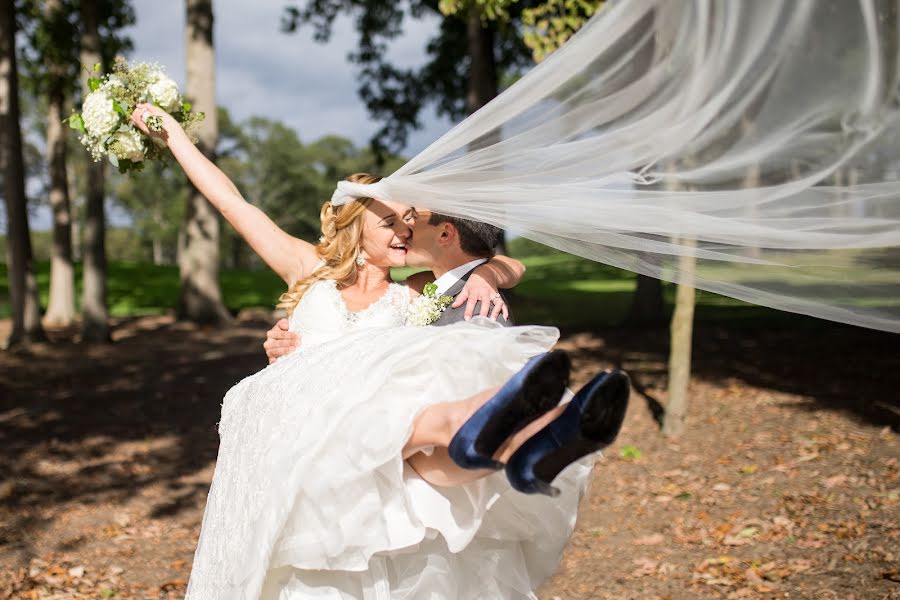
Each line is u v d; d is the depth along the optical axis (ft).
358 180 9.16
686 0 7.20
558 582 16.56
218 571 8.25
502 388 6.62
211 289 58.90
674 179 7.62
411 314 9.02
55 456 28.35
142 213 245.04
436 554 8.16
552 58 7.75
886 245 7.27
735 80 7.18
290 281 9.98
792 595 14.53
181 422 32.83
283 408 8.09
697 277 8.34
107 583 17.60
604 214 7.84
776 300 8.21
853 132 7.00
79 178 181.57
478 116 8.09
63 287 65.31
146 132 10.28
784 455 22.89
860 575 14.83
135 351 49.39
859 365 33.88
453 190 8.29
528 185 8.03
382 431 7.47
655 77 7.46
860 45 6.75
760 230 7.54
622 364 38.22
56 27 61.67
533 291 75.25
